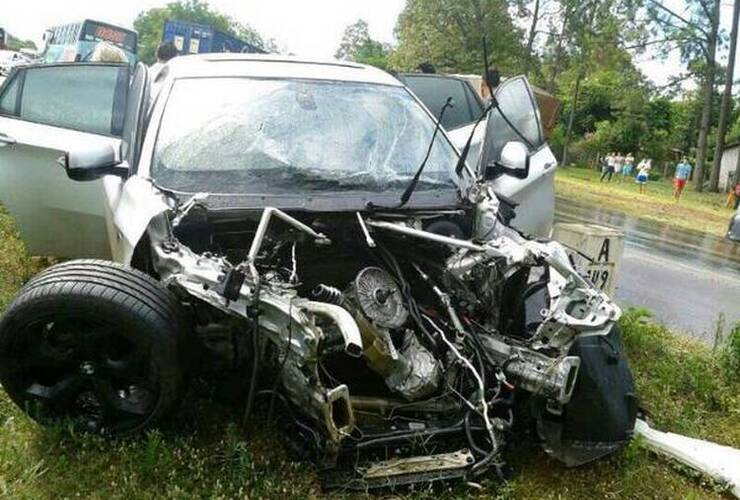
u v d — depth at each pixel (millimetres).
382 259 3859
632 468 3641
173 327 3240
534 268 3916
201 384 3824
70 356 3357
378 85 4621
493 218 4008
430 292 3871
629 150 51781
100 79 5613
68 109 5527
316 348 3008
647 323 6055
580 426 3539
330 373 3688
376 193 3939
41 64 5715
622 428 3572
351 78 4602
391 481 3246
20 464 3303
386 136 4270
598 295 3441
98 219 5184
